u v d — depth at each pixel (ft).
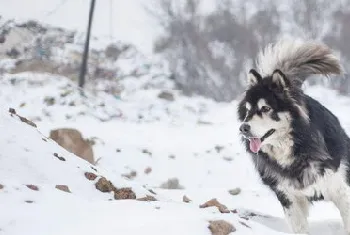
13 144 18.63
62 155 19.86
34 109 54.70
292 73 21.77
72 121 51.88
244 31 104.27
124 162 40.01
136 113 60.23
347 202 20.98
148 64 87.56
